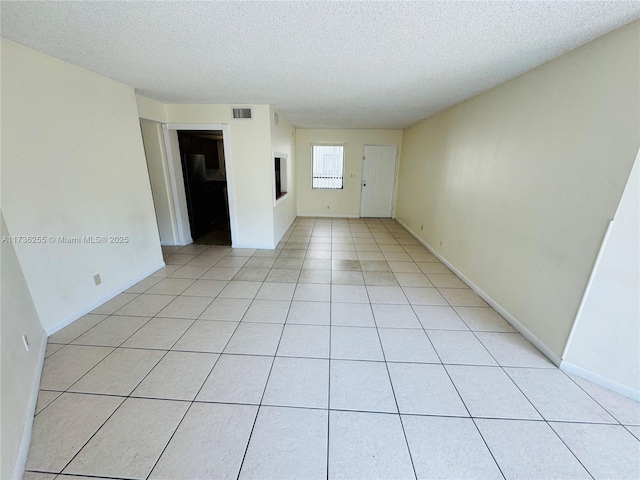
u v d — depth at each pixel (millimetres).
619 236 1631
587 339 1835
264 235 4586
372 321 2541
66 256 2365
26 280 2021
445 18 1563
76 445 1401
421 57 2146
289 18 1588
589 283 1768
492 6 1432
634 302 1645
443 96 3328
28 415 1497
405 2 1409
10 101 1915
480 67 2316
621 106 1578
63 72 2268
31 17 1587
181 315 2596
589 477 1298
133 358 2018
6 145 1899
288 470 1314
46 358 1995
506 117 2648
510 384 1834
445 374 1915
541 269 2172
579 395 1750
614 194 1620
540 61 2143
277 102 3869
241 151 4191
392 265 3969
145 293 3016
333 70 2480
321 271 3707
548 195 2109
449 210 3912
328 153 7055
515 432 1509
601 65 1696
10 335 1542
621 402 1701
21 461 1291
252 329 2393
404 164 6500
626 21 1518
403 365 1992
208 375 1874
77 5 1457
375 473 1304
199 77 2709
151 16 1574
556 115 2043
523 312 2365
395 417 1586
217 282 3324
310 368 1951
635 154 1513
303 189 7289
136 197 3191
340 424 1541
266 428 1513
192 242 4953
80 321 2465
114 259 2908
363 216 7367
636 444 1453
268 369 1938
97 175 2639
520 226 2420
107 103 2725
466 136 3467
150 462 1334
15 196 1951
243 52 2090
